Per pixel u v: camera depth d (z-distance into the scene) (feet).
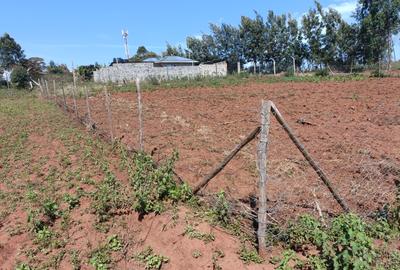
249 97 71.00
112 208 22.00
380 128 40.19
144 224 20.38
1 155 37.04
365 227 17.94
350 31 140.26
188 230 18.53
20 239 20.27
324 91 73.00
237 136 39.17
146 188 22.18
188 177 26.27
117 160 32.01
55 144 40.34
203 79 117.29
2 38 213.87
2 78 192.54
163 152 33.06
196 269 16.62
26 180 29.14
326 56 144.36
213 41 203.51
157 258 17.47
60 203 23.94
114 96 84.02
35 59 222.48
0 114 66.90
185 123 47.37
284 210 20.70
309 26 145.69
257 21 184.34
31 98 101.86
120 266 17.72
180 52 227.81
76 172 29.37
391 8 122.11
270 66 186.80
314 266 15.70
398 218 19.38
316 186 24.06
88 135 42.63
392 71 119.24
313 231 16.49
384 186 23.79
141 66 144.25
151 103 69.31
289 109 54.90
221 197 20.20
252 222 19.69
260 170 16.57
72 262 17.98
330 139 36.06
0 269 18.16
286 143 34.99
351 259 14.14
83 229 20.65
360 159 29.22
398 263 16.08
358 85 79.61
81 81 142.92
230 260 16.69
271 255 17.06
